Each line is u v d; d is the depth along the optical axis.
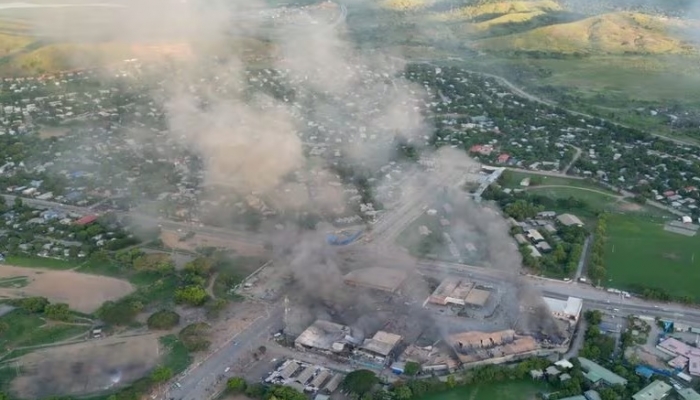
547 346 165.88
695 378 155.38
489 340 166.12
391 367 159.75
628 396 148.62
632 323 176.88
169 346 170.12
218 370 160.88
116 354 166.62
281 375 157.25
